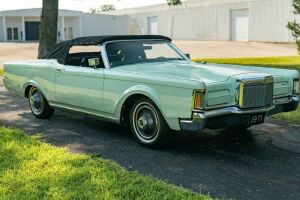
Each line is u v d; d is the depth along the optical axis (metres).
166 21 54.00
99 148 5.80
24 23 52.25
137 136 5.93
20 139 5.96
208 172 4.78
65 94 6.93
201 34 48.69
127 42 6.67
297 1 13.98
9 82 8.30
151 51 6.80
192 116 5.05
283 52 27.67
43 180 4.31
